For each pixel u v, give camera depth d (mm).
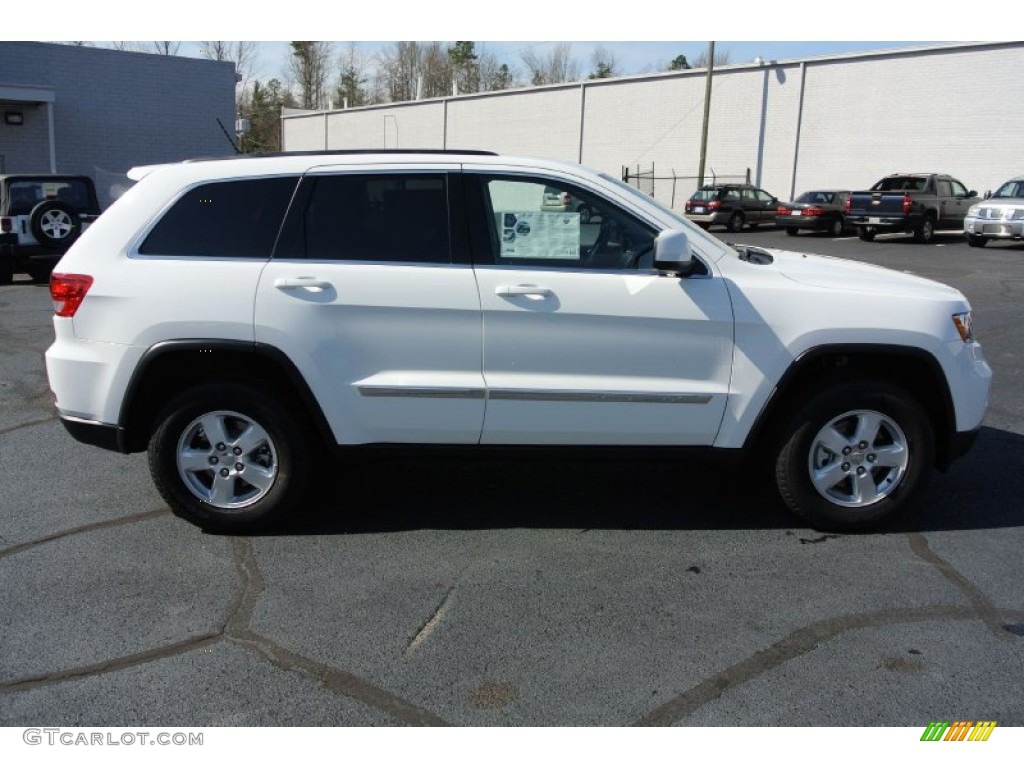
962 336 4383
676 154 36938
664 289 4188
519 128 43656
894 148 29547
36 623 3604
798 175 32562
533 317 4156
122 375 4180
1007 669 3287
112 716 3021
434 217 4238
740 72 34000
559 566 4160
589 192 4250
